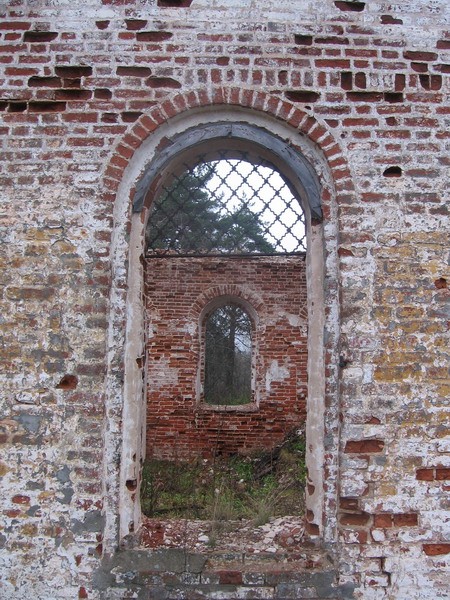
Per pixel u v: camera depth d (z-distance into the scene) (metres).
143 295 3.41
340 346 3.23
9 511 3.10
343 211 3.31
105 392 3.20
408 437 3.18
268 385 9.26
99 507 3.10
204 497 6.22
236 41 3.44
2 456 3.14
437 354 3.25
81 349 3.21
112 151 3.34
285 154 3.43
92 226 3.28
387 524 3.12
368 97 3.43
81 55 3.42
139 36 3.43
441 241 3.33
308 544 3.20
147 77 3.40
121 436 3.20
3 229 3.29
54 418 3.16
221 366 13.52
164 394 9.15
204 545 3.30
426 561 3.10
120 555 3.11
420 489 3.15
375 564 3.09
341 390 3.20
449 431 3.20
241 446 9.09
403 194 3.35
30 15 3.46
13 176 3.33
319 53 3.46
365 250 3.29
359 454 3.16
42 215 3.30
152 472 7.86
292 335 9.38
